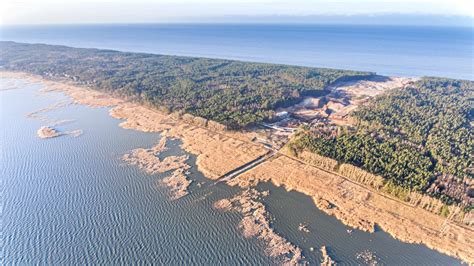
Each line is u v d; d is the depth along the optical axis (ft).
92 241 269.23
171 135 476.13
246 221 290.76
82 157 411.95
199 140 456.04
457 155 367.86
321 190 330.13
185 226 285.64
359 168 337.93
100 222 291.58
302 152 388.57
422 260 244.42
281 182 348.59
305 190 332.39
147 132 489.26
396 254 250.98
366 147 379.35
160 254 255.70
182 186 345.72
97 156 414.62
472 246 252.01
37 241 269.85
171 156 412.57
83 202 320.70
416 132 428.15
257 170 373.20
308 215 296.71
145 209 309.01
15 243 268.21
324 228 280.10
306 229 279.69
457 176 321.93
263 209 305.94
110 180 358.84
